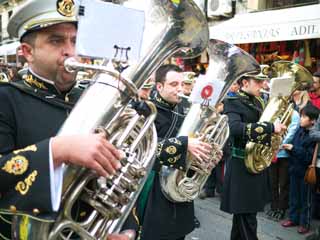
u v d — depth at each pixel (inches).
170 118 105.0
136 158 50.3
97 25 44.8
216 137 104.0
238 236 139.4
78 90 57.5
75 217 47.6
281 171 193.6
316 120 175.6
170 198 100.1
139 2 64.4
